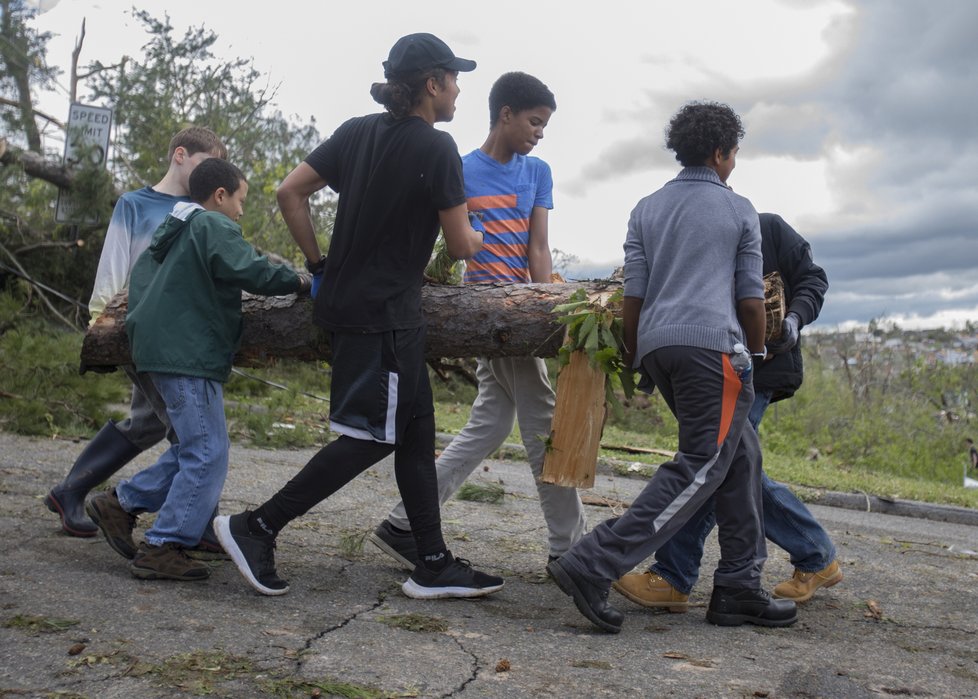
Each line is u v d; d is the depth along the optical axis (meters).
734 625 3.71
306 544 4.59
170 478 4.01
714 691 2.89
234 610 3.41
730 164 3.71
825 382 12.80
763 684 2.99
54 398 7.56
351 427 3.58
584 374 3.83
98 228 10.37
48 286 10.71
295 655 2.96
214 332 3.78
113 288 4.20
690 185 3.61
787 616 3.75
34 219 10.88
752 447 3.70
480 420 4.36
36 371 7.49
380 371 3.55
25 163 9.93
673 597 3.89
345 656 2.99
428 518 3.79
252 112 12.44
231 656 2.91
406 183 3.51
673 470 3.47
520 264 4.40
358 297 3.54
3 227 10.41
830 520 7.01
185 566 3.75
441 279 4.21
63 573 3.73
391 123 3.60
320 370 10.81
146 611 3.31
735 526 3.69
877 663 3.33
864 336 13.74
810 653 3.39
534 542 5.12
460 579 3.82
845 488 8.39
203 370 3.73
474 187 4.33
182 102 12.39
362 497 5.97
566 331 3.87
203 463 3.74
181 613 3.32
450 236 3.58
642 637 3.46
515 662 3.06
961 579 4.98
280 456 7.39
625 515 3.48
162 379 3.75
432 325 3.99
